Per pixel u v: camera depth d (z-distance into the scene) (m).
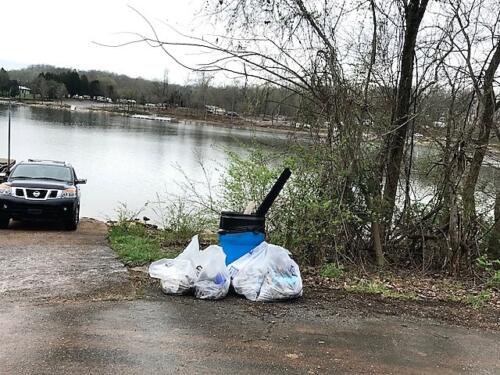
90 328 5.19
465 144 8.89
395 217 9.41
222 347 4.84
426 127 9.16
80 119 86.75
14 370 4.14
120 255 9.06
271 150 9.18
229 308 6.09
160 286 6.89
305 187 8.70
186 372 4.26
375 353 4.91
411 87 9.16
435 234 9.25
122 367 4.29
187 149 39.75
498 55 8.90
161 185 24.36
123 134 59.19
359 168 8.77
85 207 19.67
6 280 7.11
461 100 9.02
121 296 6.41
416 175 9.33
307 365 4.53
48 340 4.81
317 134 8.75
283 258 6.69
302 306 6.33
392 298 6.93
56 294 6.43
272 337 5.19
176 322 5.50
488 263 8.36
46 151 39.47
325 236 8.66
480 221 9.21
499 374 4.59
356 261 8.87
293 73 8.59
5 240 11.16
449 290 7.58
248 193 9.30
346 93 8.59
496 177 9.35
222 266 6.52
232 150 10.25
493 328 5.88
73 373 4.13
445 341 5.36
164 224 12.05
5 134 50.12
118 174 28.50
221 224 7.09
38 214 13.05
